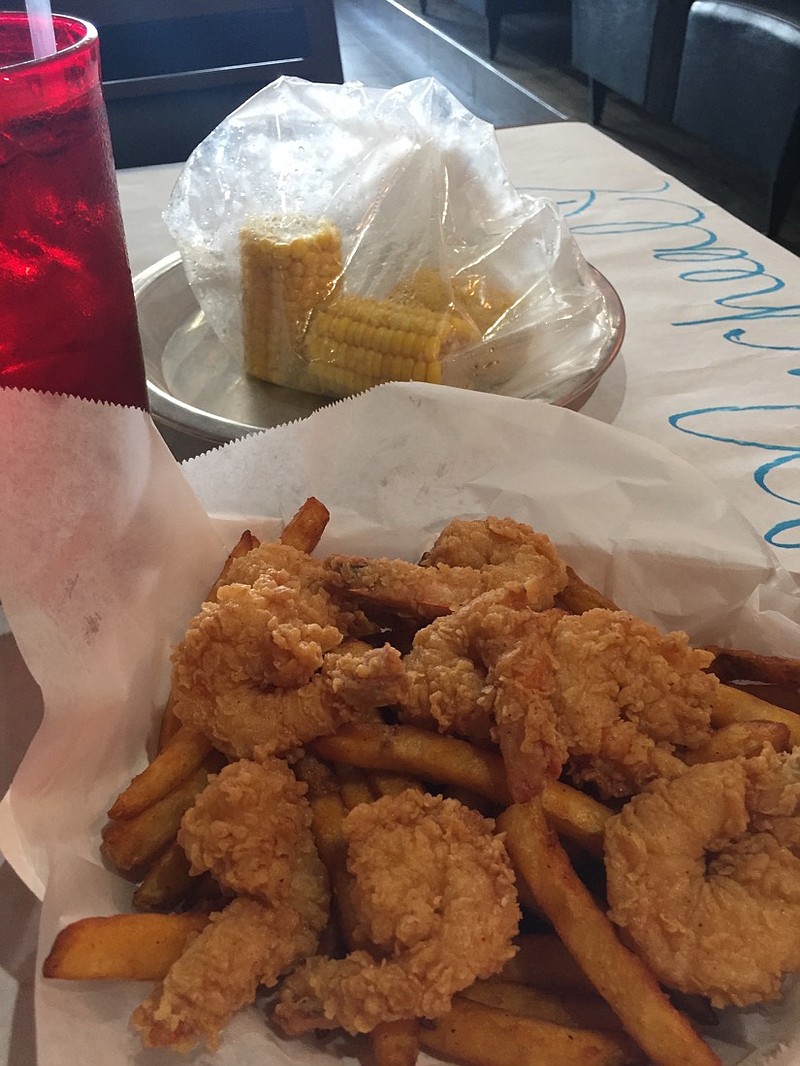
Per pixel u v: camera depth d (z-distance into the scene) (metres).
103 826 0.26
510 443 0.34
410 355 0.41
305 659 0.26
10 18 0.32
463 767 0.26
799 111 1.10
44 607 0.25
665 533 0.31
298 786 0.26
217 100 0.94
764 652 0.31
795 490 0.38
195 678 0.27
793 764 0.24
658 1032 0.21
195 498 0.31
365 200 0.46
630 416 0.43
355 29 2.02
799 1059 0.21
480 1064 0.23
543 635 0.27
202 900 0.26
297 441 0.34
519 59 1.94
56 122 0.27
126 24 0.96
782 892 0.23
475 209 0.47
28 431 0.25
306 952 0.24
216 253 0.46
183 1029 0.21
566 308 0.44
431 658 0.27
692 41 1.29
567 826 0.25
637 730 0.26
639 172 0.70
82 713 0.25
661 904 0.23
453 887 0.23
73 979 0.21
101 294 0.30
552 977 0.24
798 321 0.50
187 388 0.47
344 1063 0.23
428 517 0.34
